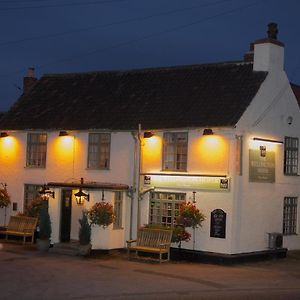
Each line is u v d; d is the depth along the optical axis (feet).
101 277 60.44
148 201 82.33
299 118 88.94
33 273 61.26
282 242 83.92
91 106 91.81
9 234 89.92
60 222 85.10
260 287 58.54
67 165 89.92
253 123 79.05
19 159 95.09
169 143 81.61
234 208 76.02
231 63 86.38
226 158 76.38
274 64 83.30
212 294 53.31
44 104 97.35
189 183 78.84
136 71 95.30
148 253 78.95
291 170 87.61
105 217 78.79
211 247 76.69
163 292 53.01
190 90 85.51
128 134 84.64
